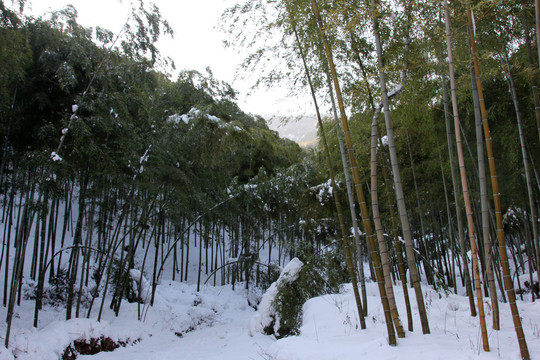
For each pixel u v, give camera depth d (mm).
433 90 4855
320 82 4984
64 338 5238
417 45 3918
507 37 4324
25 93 6168
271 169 13117
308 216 8531
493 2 3225
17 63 5422
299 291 5984
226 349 5543
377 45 3502
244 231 11289
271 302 6082
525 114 5035
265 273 11141
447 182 6926
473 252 2955
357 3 3504
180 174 6992
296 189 10461
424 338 3170
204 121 6844
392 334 3100
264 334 6176
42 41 6266
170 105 7508
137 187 6738
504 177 5676
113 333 6102
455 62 4051
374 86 4582
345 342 3520
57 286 7629
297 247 7309
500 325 3523
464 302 4738
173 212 8094
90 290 8156
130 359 5309
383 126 5887
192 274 12266
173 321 7934
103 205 7398
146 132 6859
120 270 7316
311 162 10703
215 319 8891
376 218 3328
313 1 3732
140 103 6383
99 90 6367
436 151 6078
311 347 3516
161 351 5832
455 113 3146
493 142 5645
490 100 5277
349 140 3646
